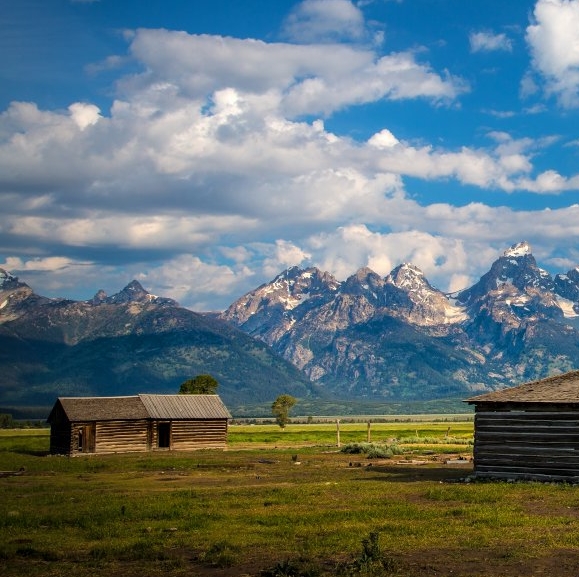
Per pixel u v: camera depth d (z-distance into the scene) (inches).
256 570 868.6
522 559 887.7
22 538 1072.2
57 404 3348.9
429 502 1368.1
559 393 1732.3
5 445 4062.5
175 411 3479.3
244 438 4670.3
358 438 4729.3
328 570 856.3
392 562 858.8
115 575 857.5
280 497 1456.7
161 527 1133.1
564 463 1652.3
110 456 3068.4
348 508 1300.4
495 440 1745.8
